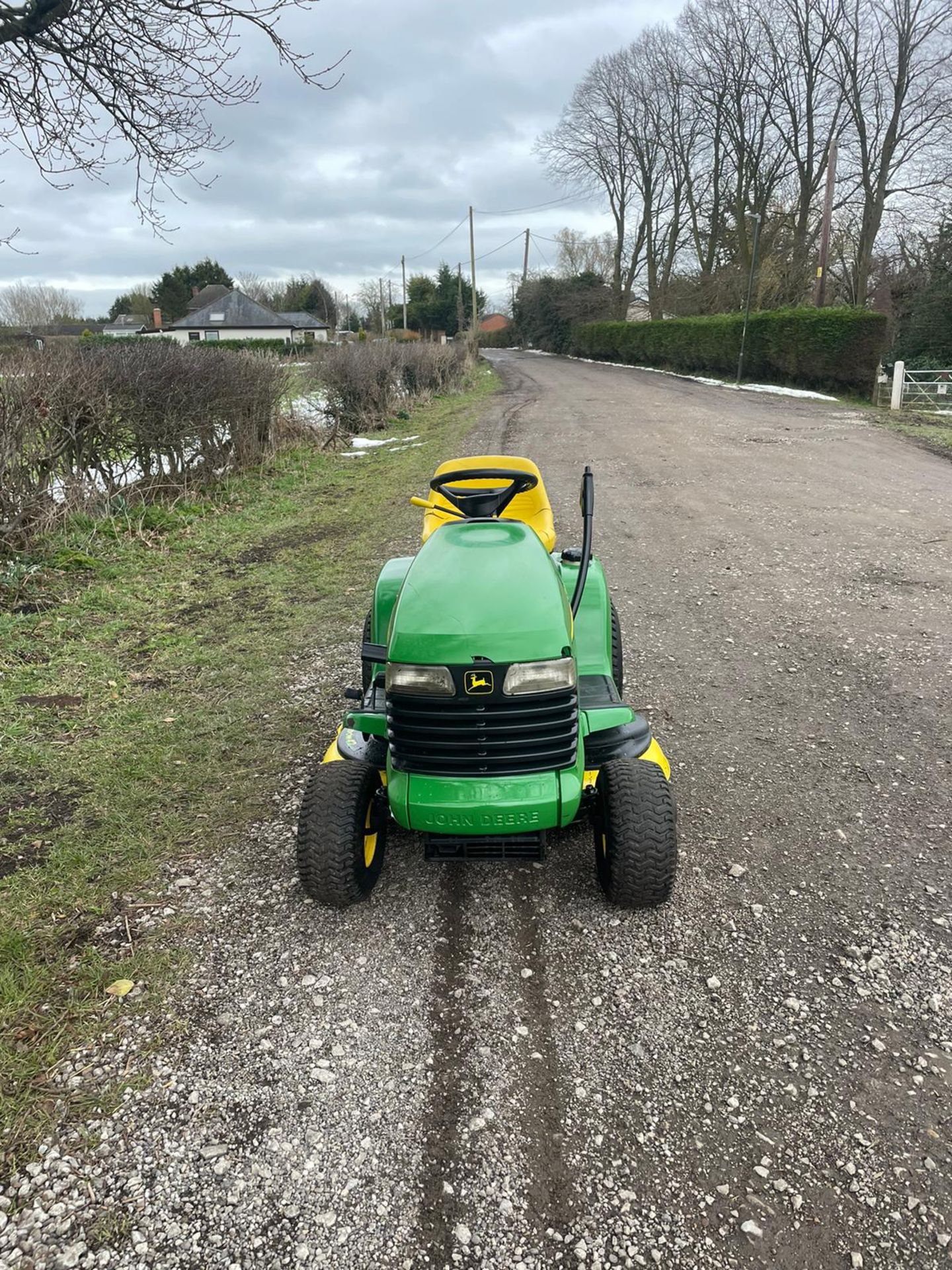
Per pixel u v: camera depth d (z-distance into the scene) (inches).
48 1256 79.4
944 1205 81.7
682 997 108.0
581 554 149.6
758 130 1395.2
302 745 174.4
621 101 1800.0
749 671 203.2
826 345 839.1
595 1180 85.6
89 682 209.3
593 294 2071.9
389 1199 84.4
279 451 518.0
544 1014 106.2
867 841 137.5
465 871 135.4
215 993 111.0
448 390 989.8
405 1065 99.6
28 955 117.1
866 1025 102.7
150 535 343.9
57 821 149.9
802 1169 85.9
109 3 186.5
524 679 106.6
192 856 139.6
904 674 197.8
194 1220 82.7
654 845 114.3
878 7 1113.4
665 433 600.7
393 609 120.0
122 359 351.9
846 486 403.2
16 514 290.7
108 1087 97.2
